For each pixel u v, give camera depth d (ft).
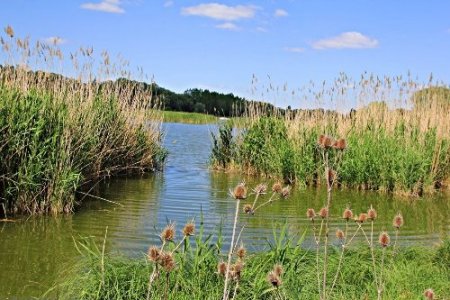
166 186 54.03
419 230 38.27
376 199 52.31
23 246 30.25
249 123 70.74
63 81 49.96
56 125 41.11
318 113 68.03
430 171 58.75
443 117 66.13
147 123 67.67
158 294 20.63
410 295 22.48
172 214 39.88
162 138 70.79
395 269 24.67
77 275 23.29
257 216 40.55
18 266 26.66
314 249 29.55
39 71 48.47
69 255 28.68
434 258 27.71
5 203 37.86
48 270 26.12
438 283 23.86
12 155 37.96
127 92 64.54
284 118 70.28
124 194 48.03
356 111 69.00
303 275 23.88
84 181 46.44
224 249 29.78
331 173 16.35
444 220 42.34
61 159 39.42
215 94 189.98
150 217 38.52
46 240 31.60
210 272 22.27
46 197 39.29
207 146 112.37
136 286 21.45
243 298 21.34
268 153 65.21
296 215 41.81
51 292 23.03
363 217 18.78
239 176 65.77
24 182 37.63
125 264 23.35
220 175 65.72
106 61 58.08
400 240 34.68
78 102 49.29
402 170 55.62
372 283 23.45
